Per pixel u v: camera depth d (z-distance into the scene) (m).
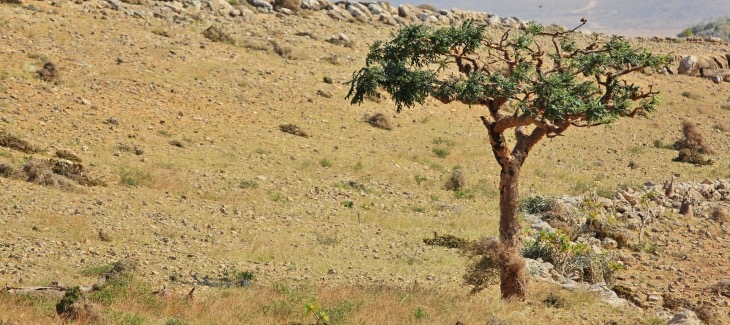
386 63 21.77
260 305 18.14
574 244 26.50
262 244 25.41
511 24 80.19
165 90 43.16
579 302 21.91
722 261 29.45
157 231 25.44
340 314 17.69
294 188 33.62
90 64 43.84
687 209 34.91
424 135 46.00
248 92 46.09
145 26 52.31
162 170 32.69
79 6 52.38
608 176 43.06
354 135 43.81
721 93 67.25
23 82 39.19
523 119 20.41
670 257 29.83
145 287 18.44
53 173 28.91
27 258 21.03
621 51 21.64
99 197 28.03
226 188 32.09
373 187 35.72
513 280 21.39
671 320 20.77
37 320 15.29
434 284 22.89
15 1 49.56
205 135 39.03
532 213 33.22
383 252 26.30
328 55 56.12
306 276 22.62
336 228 28.70
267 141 39.94
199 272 21.91
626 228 32.62
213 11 60.56
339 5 72.38
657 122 55.69
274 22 62.09
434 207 33.66
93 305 15.84
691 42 88.00
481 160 43.41
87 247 22.78
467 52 21.72
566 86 20.97
